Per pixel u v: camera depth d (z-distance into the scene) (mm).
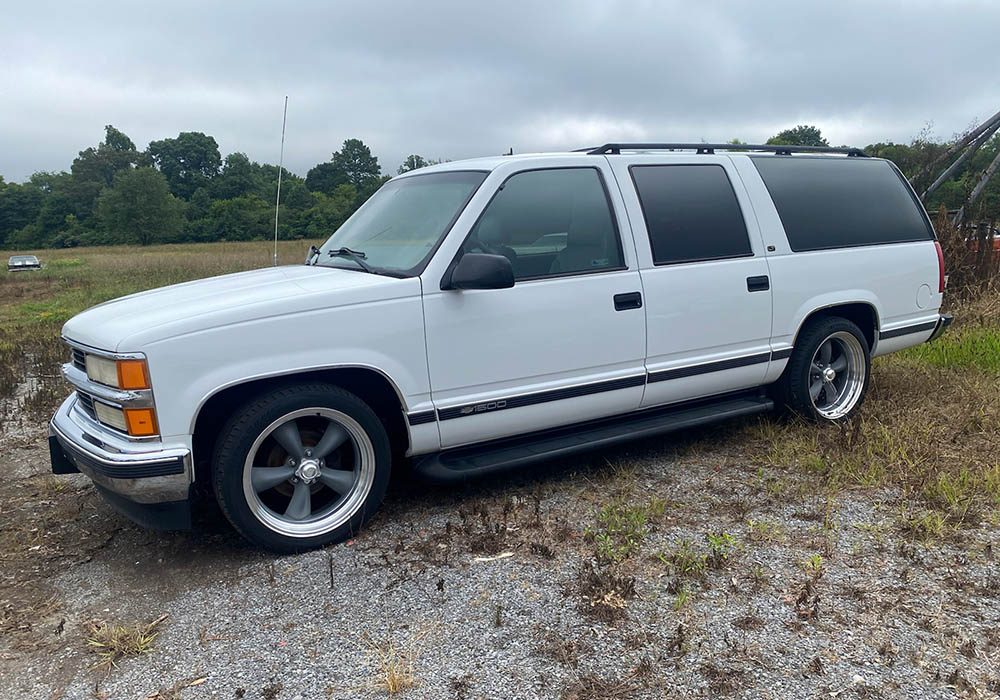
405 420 3736
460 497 4238
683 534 3678
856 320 5516
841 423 5164
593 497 4172
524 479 4477
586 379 4207
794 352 5070
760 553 3451
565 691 2518
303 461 3639
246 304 3422
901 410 5434
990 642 2723
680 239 4523
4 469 5086
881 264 5379
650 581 3234
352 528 3740
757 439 5035
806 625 2869
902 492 4086
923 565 3299
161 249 72812
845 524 3727
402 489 4391
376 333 3617
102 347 3326
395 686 2551
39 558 3709
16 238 118562
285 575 3418
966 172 13367
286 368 3441
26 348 10102
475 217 3914
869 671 2582
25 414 6492
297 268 4500
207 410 3496
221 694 2570
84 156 135500
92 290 21453
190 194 132750
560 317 4070
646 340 4367
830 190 5289
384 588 3254
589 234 4242
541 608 3043
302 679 2637
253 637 2916
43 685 2672
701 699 2463
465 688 2545
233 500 3439
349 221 4891
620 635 2832
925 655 2662
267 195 103625
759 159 5031
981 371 6520
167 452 3256
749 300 4730
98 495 4543
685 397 4660
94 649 2877
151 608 3182
